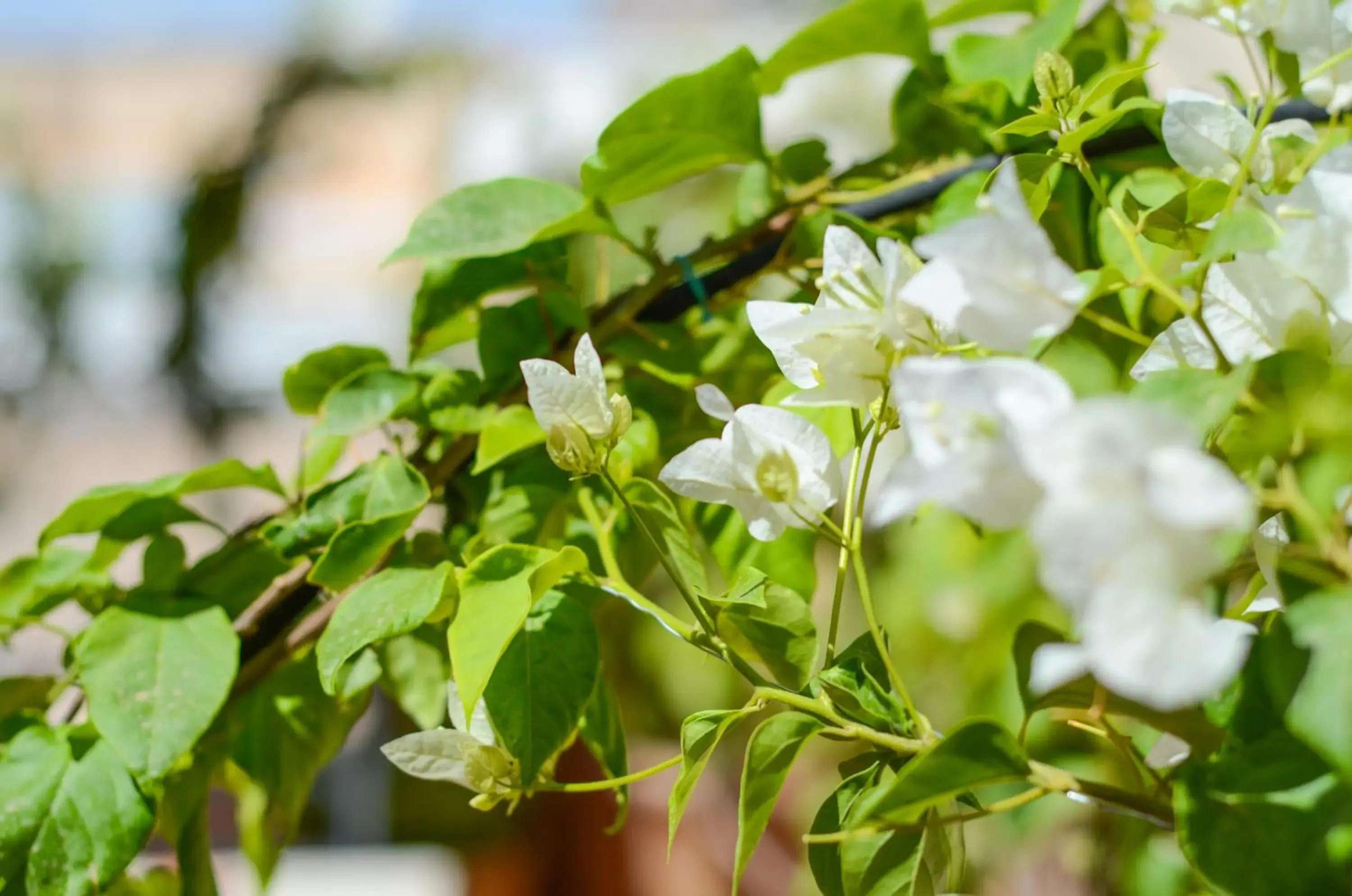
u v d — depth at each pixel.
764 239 0.80
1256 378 0.62
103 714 0.72
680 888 1.59
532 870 1.54
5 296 1.68
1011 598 1.08
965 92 0.79
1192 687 0.58
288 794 0.79
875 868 0.66
